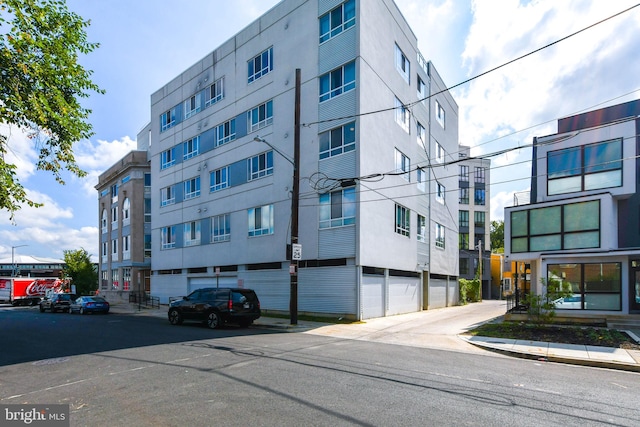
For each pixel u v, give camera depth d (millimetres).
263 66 24750
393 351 10641
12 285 45344
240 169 25969
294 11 22953
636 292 16156
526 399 6254
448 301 31656
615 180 17344
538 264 19094
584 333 12773
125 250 42219
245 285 24688
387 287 21406
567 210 17406
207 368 8242
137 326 17078
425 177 28047
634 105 17359
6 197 9898
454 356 10094
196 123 30531
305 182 21422
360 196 19016
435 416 5387
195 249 29516
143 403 5957
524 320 16312
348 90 19906
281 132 23109
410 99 25719
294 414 5422
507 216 19109
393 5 23719
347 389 6637
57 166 11453
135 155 41250
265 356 9578
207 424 5070
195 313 17000
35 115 9992
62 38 10812
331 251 19844
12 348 11469
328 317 19656
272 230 23234
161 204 34250
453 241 33656
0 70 9438
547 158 19156
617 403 6137
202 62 30172
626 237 17297
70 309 28812
